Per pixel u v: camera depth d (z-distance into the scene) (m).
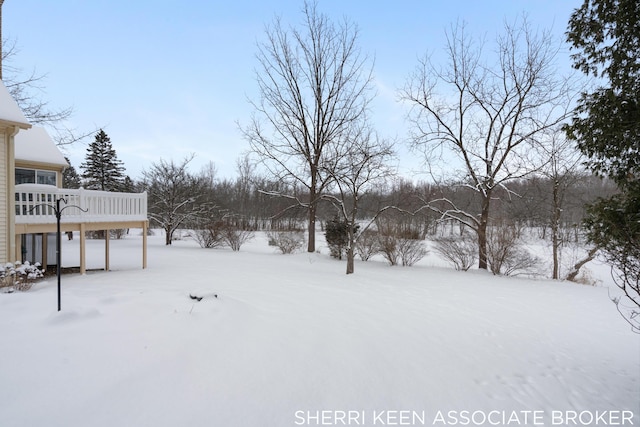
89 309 4.77
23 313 4.76
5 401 2.90
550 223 13.05
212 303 5.57
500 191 13.94
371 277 10.70
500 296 8.48
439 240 14.15
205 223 22.53
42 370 3.38
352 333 5.20
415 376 3.93
